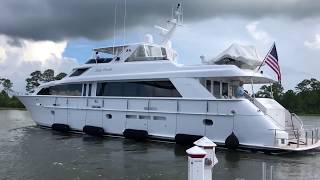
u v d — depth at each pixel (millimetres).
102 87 20016
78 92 21062
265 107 16047
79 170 11984
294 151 15359
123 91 19109
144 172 11750
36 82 67375
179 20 21297
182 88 17125
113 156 14391
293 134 17141
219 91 17656
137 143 17625
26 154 14703
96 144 17297
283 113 17109
